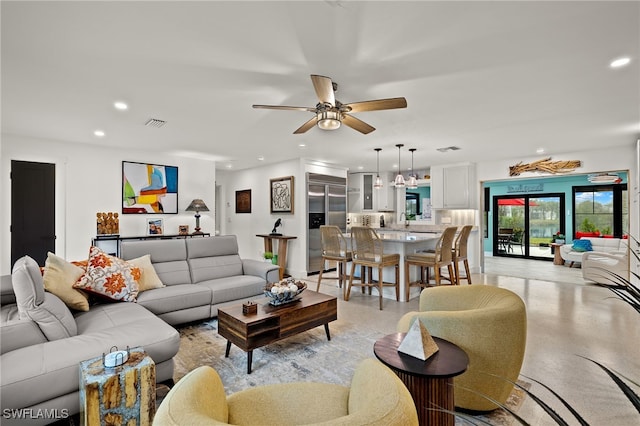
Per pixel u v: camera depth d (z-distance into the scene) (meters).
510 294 2.02
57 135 4.41
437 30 1.98
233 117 3.65
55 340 2.01
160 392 2.15
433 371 1.44
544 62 2.39
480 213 6.73
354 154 5.95
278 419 1.23
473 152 5.73
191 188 6.20
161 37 2.06
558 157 5.81
